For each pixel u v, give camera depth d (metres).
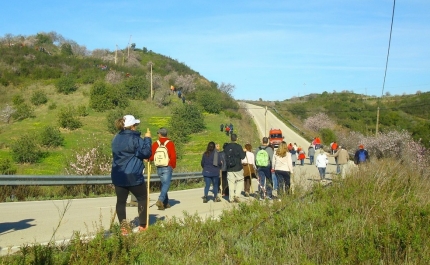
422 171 16.16
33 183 15.15
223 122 64.69
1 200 14.72
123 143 8.33
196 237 7.34
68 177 16.22
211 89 85.75
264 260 6.50
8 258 5.82
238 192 13.97
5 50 80.56
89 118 53.94
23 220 10.47
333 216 8.73
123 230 7.27
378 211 8.88
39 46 95.19
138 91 66.31
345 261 6.46
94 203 14.32
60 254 6.12
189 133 53.19
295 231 7.83
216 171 14.26
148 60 108.44
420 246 7.01
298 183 12.02
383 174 12.31
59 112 51.84
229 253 6.66
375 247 6.94
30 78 72.44
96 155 20.41
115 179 8.34
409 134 40.66
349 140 55.34
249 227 8.02
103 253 5.98
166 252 6.84
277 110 98.00
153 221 10.44
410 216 8.45
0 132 46.62
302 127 82.25
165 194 11.81
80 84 70.19
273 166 13.23
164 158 11.54
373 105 91.62
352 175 12.51
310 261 6.45
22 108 53.75
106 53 107.44
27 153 32.81
